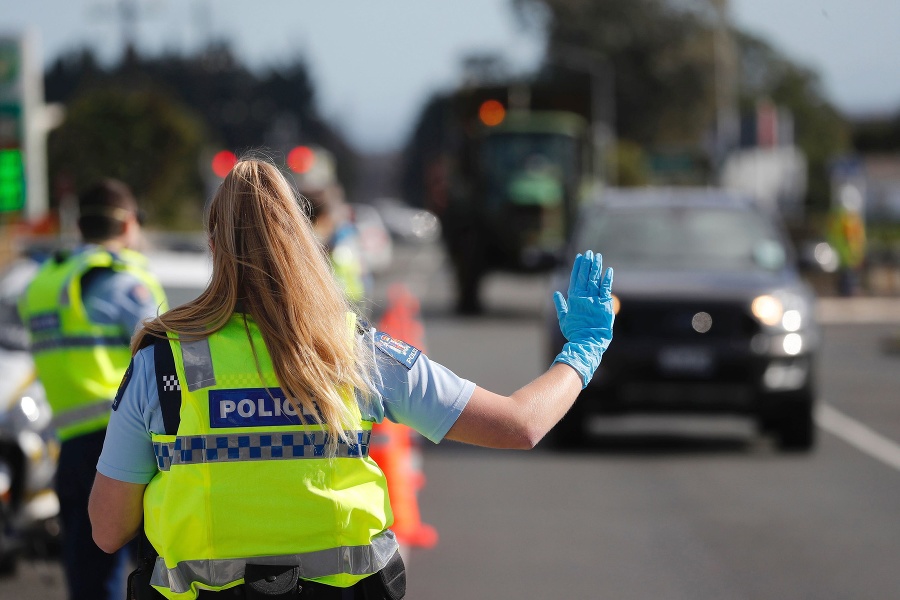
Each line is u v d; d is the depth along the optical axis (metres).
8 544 23.30
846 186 101.00
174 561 9.12
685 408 36.38
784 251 39.50
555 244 87.44
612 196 42.72
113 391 16.72
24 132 50.19
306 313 9.08
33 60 49.91
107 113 110.44
